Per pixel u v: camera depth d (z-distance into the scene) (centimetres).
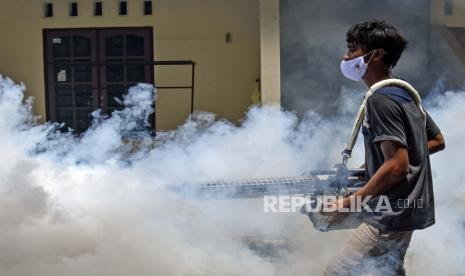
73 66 822
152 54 811
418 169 227
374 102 222
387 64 236
